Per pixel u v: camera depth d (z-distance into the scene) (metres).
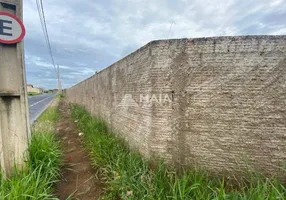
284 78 1.87
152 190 1.80
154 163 2.33
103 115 4.98
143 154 2.58
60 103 16.30
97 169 2.65
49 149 2.56
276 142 1.92
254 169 1.97
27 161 2.15
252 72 1.92
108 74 4.41
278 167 1.92
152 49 2.27
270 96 1.90
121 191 2.00
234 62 1.96
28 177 1.86
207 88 2.06
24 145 2.20
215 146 2.08
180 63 2.14
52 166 2.35
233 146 2.03
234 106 2.00
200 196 1.54
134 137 2.91
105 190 2.12
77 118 6.60
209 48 2.02
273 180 1.74
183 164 2.20
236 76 1.97
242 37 1.92
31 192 1.67
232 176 2.03
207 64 2.04
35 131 3.43
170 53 2.18
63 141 4.12
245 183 1.91
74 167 2.76
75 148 3.65
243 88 1.96
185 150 2.19
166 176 2.05
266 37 1.88
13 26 2.01
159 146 2.32
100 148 3.03
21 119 2.18
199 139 2.13
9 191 1.68
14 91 2.10
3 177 1.90
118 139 3.47
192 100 2.12
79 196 2.05
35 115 8.17
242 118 1.98
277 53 1.87
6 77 2.04
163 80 2.24
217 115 2.05
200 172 1.97
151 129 2.38
